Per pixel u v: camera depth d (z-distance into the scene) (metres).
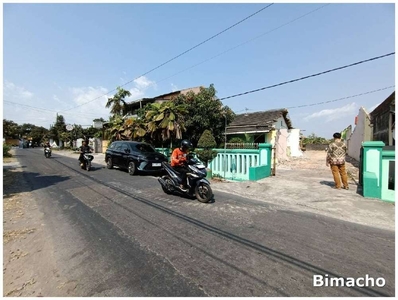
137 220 4.57
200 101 13.88
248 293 2.41
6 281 2.71
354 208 5.27
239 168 10.00
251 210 5.22
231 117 14.92
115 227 4.22
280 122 20.20
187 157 6.42
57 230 4.12
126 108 26.72
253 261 3.03
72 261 3.09
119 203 5.79
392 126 11.15
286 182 8.30
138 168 10.22
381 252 3.30
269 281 2.61
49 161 17.66
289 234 3.90
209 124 14.05
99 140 29.75
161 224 4.34
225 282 2.59
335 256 3.18
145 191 7.11
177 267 2.89
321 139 38.22
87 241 3.66
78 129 40.81
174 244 3.52
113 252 3.29
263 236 3.82
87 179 9.36
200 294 2.39
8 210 5.32
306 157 21.78
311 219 4.66
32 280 2.72
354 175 10.59
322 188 7.25
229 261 3.03
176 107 13.03
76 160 18.75
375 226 4.32
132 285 2.56
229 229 4.11
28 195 6.73
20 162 16.66
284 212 5.10
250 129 18.66
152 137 14.14
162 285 2.55
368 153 6.12
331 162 7.20
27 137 64.38
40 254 3.30
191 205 5.61
